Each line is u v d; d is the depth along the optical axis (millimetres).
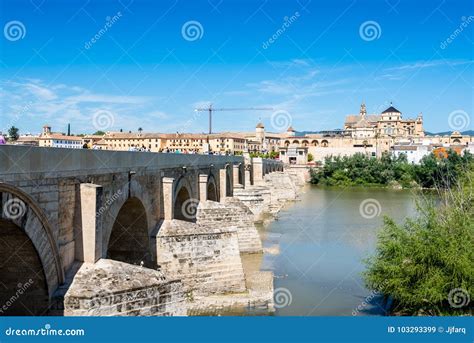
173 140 175750
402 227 38750
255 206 85562
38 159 22938
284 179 128625
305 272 51844
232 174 86438
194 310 39594
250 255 59875
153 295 26609
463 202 41688
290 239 70375
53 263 24953
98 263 27312
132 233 40156
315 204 116500
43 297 24750
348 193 147375
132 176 35594
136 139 165000
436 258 34812
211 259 41438
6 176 20484
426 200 52938
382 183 176125
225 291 41531
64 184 25719
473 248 34844
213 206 57000
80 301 24625
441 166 130125
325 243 67375
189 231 41156
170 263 40031
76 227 27312
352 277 50031
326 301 42375
